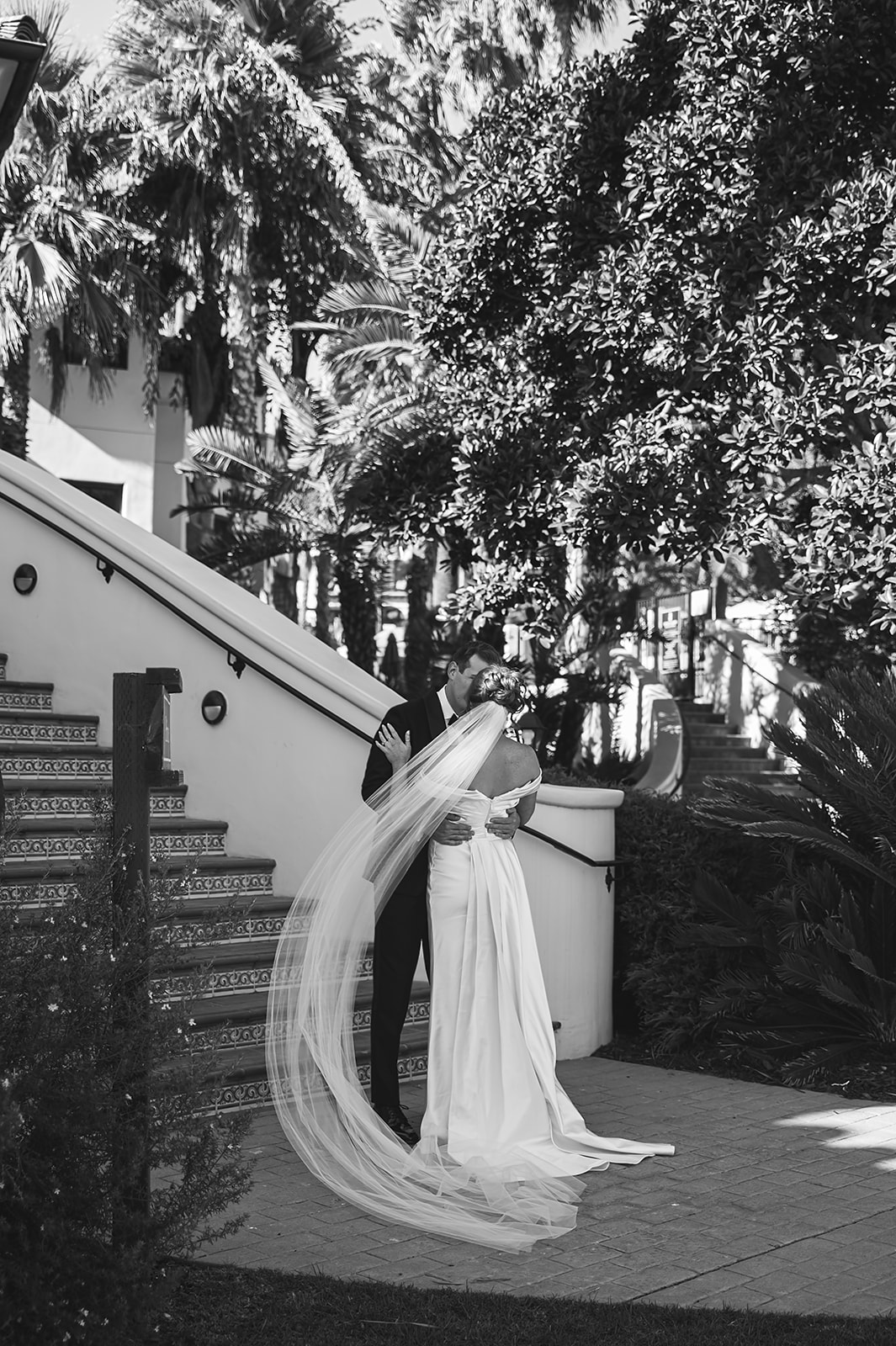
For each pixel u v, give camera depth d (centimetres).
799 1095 630
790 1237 433
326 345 1670
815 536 926
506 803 549
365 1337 351
